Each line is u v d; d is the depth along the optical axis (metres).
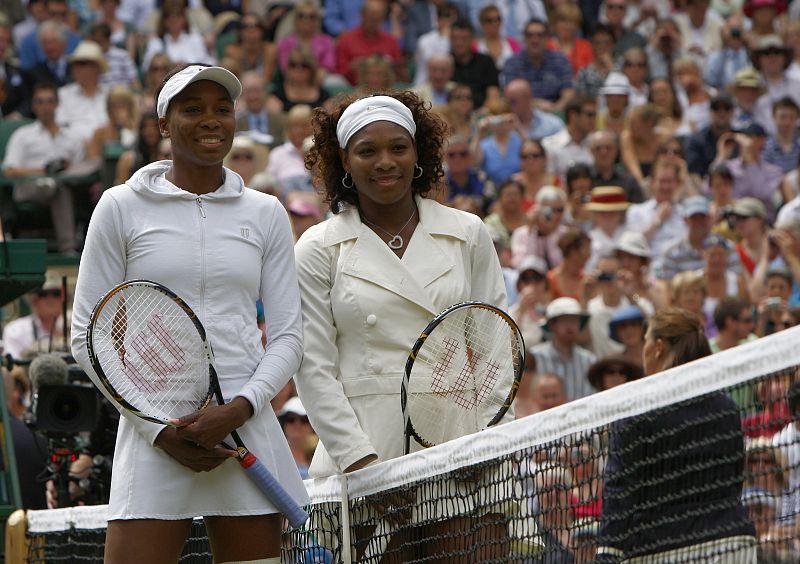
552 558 6.79
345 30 28.19
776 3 29.66
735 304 15.66
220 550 6.97
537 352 16.08
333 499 7.60
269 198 7.16
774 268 18.33
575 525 6.72
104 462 11.25
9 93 24.95
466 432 7.58
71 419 10.71
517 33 28.58
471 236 7.89
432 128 8.04
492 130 22.72
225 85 6.91
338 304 7.64
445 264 7.71
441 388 7.59
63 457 10.89
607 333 16.59
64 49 25.42
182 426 6.61
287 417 14.39
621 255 18.20
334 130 8.00
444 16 27.06
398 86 26.64
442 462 6.98
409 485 7.16
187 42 26.89
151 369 6.78
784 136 23.09
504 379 7.60
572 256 17.78
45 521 9.72
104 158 20.73
